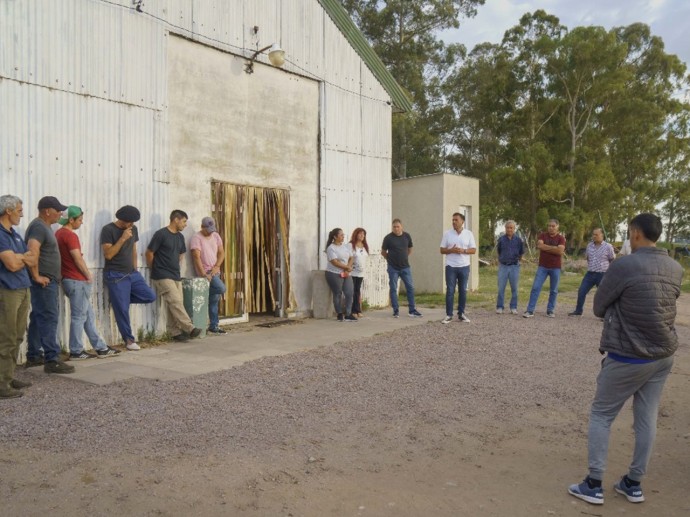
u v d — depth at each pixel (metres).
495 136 40.56
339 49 12.15
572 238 39.06
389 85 13.41
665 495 3.96
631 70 38.38
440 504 3.72
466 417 5.46
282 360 7.45
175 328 8.84
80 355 7.39
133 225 8.03
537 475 4.22
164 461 4.22
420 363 7.50
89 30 7.89
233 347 8.35
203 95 9.54
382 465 4.30
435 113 38.38
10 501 3.58
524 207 38.28
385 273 13.32
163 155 8.87
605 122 38.31
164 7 8.84
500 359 7.87
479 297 15.36
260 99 10.56
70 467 4.09
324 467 4.22
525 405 5.88
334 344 8.63
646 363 3.71
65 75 7.63
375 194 13.09
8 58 7.07
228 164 10.01
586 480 3.85
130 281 7.94
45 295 6.50
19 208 5.73
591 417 3.91
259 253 10.73
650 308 3.68
